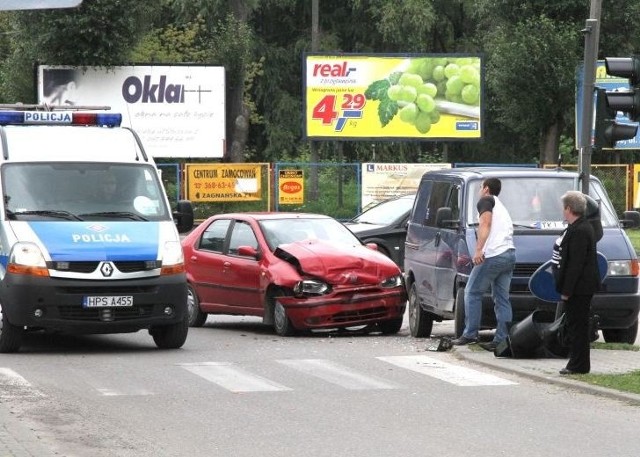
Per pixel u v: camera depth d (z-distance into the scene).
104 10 82.25
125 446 18.22
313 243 35.03
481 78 84.81
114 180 31.59
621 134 29.42
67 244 29.41
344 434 19.16
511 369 26.00
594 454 17.62
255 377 25.50
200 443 18.47
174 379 25.23
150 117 85.12
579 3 88.44
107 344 32.66
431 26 110.44
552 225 31.09
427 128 84.75
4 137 31.89
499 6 90.56
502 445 18.27
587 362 24.94
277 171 81.44
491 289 29.86
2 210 30.25
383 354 29.56
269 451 17.89
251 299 35.38
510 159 115.06
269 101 111.81
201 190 80.88
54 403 22.09
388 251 51.78
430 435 19.06
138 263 29.66
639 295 30.44
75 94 84.00
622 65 27.88
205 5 100.69
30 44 83.88
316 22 92.69
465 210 31.56
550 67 87.06
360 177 81.94
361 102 84.19
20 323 29.11
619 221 33.22
